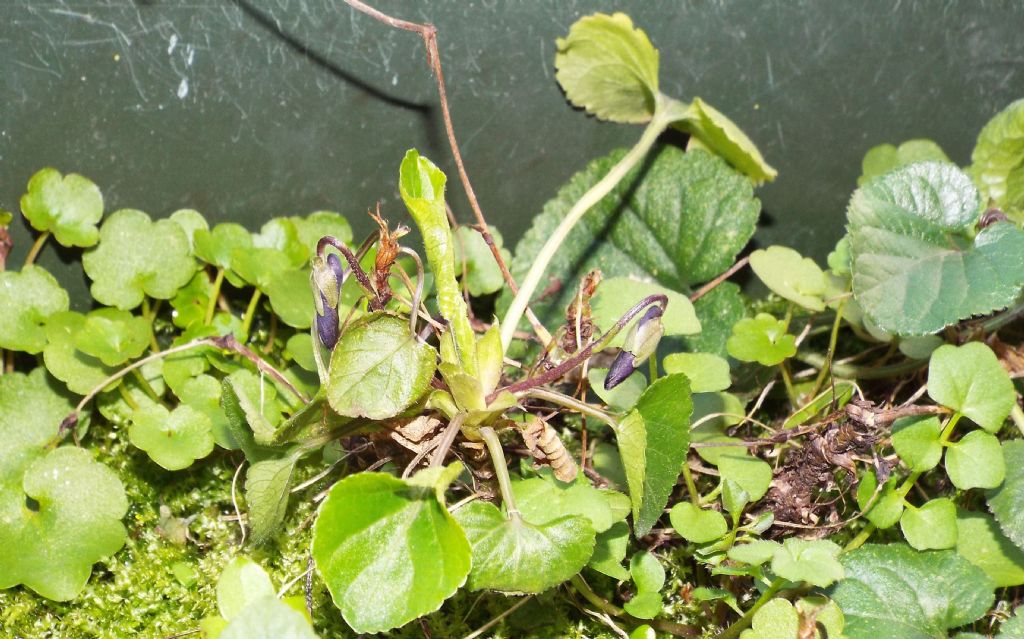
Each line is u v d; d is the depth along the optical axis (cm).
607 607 37
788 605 34
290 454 35
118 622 37
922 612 36
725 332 41
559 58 41
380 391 34
